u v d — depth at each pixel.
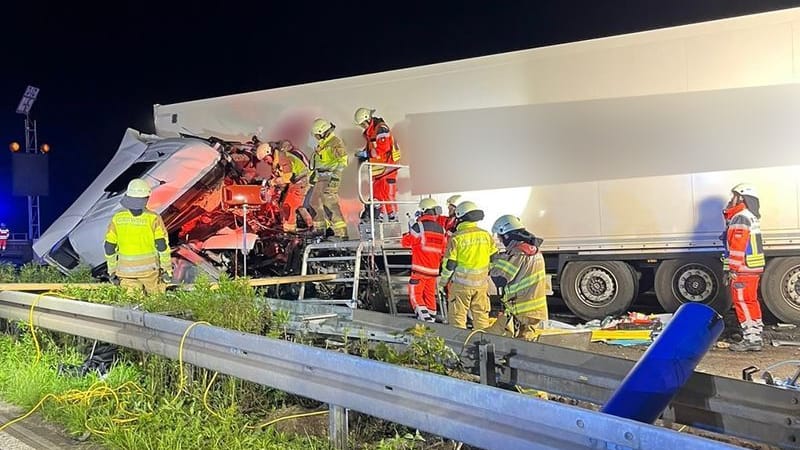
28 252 22.23
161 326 5.31
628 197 9.48
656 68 9.23
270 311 6.07
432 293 9.21
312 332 5.84
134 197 7.58
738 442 4.88
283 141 11.55
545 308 6.72
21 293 6.99
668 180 9.27
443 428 3.56
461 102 10.37
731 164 8.98
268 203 10.73
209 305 5.84
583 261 10.20
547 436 3.20
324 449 4.30
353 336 5.59
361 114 10.57
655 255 9.67
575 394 4.53
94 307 5.99
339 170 10.76
